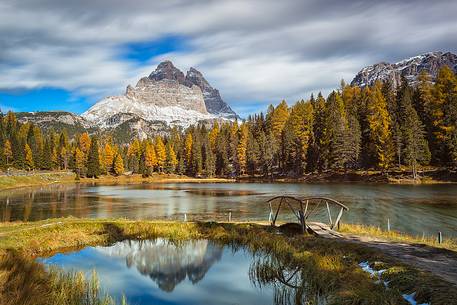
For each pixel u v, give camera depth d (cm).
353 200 4759
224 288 1463
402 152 7925
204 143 14338
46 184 11056
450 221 3183
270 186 8012
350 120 9006
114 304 1259
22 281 1270
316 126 10562
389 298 1078
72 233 2428
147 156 14488
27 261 1540
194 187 8662
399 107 9138
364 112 9956
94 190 8094
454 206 4009
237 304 1277
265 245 2139
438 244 2014
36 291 1202
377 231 2430
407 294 1120
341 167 9006
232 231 2519
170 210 4341
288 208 4303
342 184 7612
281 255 1873
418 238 2283
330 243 1920
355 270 1412
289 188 7194
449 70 7712
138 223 2719
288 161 10638
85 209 4531
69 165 16112
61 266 1786
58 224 2567
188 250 2189
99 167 14500
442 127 7375
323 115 10456
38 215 4034
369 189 6184
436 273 1268
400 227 2952
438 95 7788
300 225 2420
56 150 16375
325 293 1274
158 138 17525
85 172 14238
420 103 8931
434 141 7919
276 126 12162
